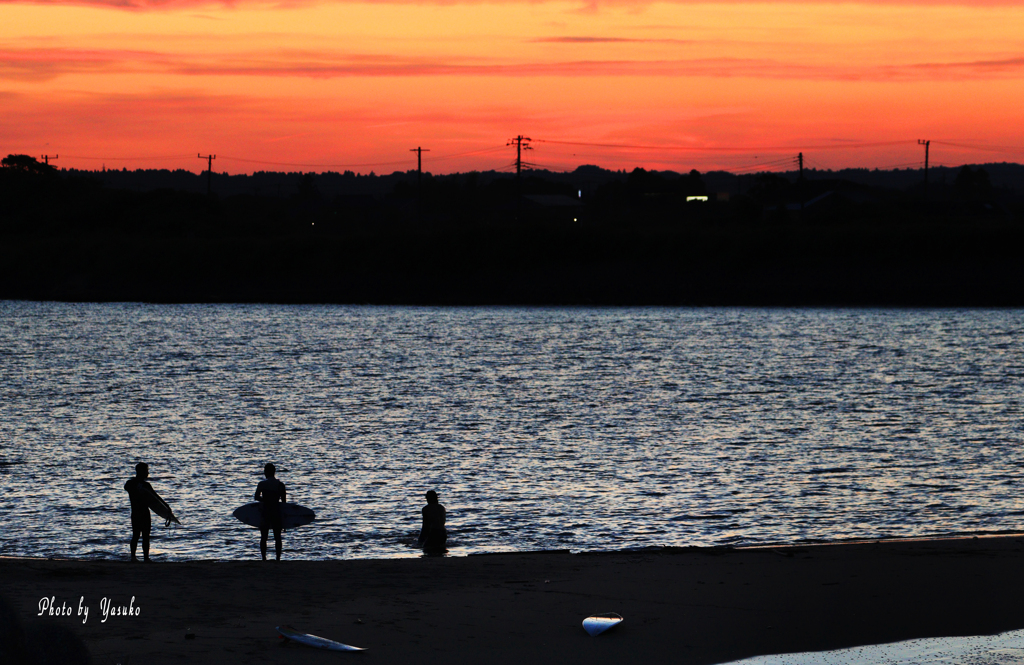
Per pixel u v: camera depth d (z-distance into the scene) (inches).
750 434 5521.7
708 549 2696.9
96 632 1769.2
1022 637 1804.9
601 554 2657.5
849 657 1697.8
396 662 1637.6
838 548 2672.2
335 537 3272.6
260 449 5078.7
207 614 1913.1
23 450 5024.6
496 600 2063.2
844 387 7667.3
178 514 3609.7
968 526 3376.0
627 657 1685.5
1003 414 6230.3
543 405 6801.2
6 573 2308.1
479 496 3919.8
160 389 7677.2
